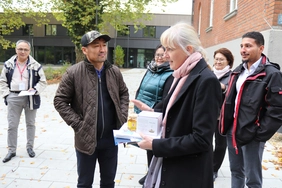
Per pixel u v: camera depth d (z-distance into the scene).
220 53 3.56
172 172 1.72
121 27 16.64
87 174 2.58
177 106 1.70
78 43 14.36
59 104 2.47
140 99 3.31
